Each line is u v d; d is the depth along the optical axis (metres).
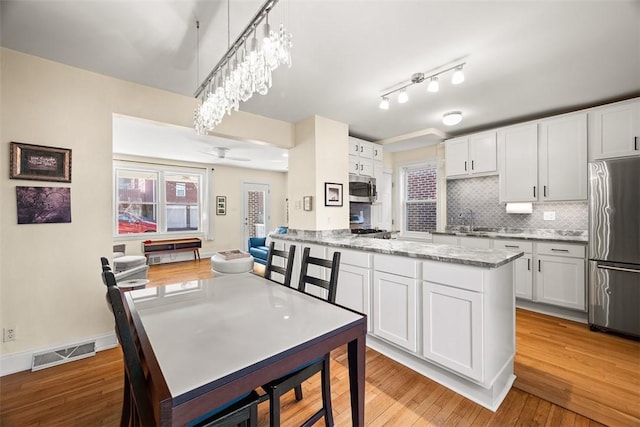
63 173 2.21
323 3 1.57
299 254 3.21
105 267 1.37
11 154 2.01
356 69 2.33
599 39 1.91
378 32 1.85
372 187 4.41
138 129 3.86
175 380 0.78
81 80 2.29
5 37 1.88
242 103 3.05
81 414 1.60
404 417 1.58
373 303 2.33
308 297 1.55
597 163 2.67
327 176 3.58
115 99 2.45
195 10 1.64
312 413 1.61
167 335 1.06
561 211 3.46
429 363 1.98
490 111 3.33
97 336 2.34
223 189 7.09
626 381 1.89
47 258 2.15
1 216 2.00
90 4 1.58
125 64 2.24
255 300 1.49
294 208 3.77
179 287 1.74
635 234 2.46
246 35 1.43
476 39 1.93
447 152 4.26
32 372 2.01
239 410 0.92
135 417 1.06
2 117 2.00
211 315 1.27
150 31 1.83
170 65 2.26
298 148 3.68
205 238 6.80
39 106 2.12
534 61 2.21
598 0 1.55
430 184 5.00
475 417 1.58
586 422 1.53
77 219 2.27
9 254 2.02
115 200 5.71
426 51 2.07
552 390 1.80
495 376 1.70
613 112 2.85
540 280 3.14
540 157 3.35
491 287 1.68
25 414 1.59
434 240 4.15
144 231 6.09
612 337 2.55
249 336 1.06
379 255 2.28
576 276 2.89
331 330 1.12
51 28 1.79
